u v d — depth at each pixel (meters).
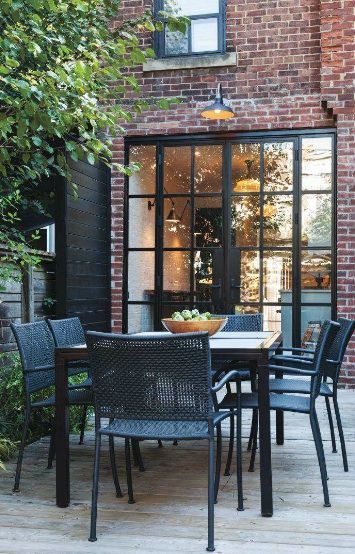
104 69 3.49
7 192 5.15
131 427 2.78
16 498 3.17
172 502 3.09
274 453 3.95
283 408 3.11
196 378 2.61
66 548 2.54
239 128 6.66
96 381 2.74
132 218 6.95
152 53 3.54
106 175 6.78
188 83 6.79
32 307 5.15
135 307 6.91
